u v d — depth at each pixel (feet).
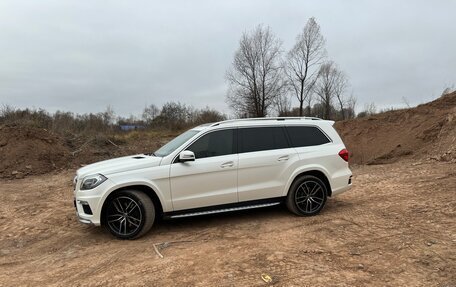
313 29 139.95
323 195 23.16
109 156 59.00
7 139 51.67
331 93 149.07
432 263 15.14
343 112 151.12
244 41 142.00
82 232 21.63
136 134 90.89
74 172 49.03
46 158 51.34
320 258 16.10
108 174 19.85
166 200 20.27
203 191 20.84
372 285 13.50
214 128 21.79
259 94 143.43
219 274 14.83
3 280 15.52
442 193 26.23
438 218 20.81
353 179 35.17
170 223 22.44
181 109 141.49
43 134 56.03
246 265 15.58
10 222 24.68
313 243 18.01
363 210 23.61
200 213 20.93
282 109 146.41
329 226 20.62
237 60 143.54
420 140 50.75
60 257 17.95
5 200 32.42
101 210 19.65
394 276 14.17
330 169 23.31
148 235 20.38
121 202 19.88
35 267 16.87
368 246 17.30
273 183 22.13
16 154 49.57
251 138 22.24
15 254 18.75
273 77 143.23
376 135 60.03
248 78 143.64
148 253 17.66
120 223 19.84
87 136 67.72
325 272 14.66
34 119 73.41
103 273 15.65
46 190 37.06
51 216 25.64
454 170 34.50
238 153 21.74
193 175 20.61
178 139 23.08
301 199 22.79
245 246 17.94
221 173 21.09
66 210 27.32
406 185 30.09
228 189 21.27
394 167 41.29
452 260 15.28
